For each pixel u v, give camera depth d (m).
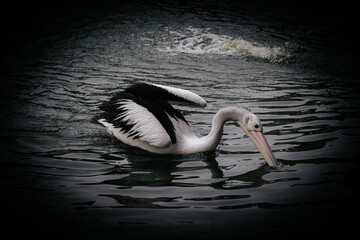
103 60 12.66
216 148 7.30
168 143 6.95
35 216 5.09
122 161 6.79
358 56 13.80
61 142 7.37
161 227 4.89
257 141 6.77
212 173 6.38
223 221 5.02
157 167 6.61
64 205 5.36
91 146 7.30
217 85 10.75
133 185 5.96
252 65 12.74
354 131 7.73
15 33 15.45
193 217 5.11
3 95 9.59
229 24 17.25
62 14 18.17
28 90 9.98
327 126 8.01
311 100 9.66
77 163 6.61
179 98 7.39
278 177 6.14
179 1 21.00
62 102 9.26
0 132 7.61
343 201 5.43
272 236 4.72
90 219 5.05
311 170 6.31
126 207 5.34
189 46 14.41
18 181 5.95
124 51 13.61
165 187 5.91
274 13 19.19
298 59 13.41
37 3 19.89
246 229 4.86
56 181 6.00
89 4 19.98
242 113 6.90
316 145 7.16
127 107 7.30
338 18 18.48
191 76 11.44
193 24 17.11
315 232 4.79
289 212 5.21
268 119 8.44
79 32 15.67
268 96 9.97
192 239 4.67
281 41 15.24
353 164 6.44
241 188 5.86
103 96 9.70
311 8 20.12
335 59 13.45
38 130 7.79
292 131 7.79
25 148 7.04
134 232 4.79
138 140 7.28
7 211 5.18
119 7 19.53
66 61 12.49
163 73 11.60
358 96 9.97
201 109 9.09
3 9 18.69
